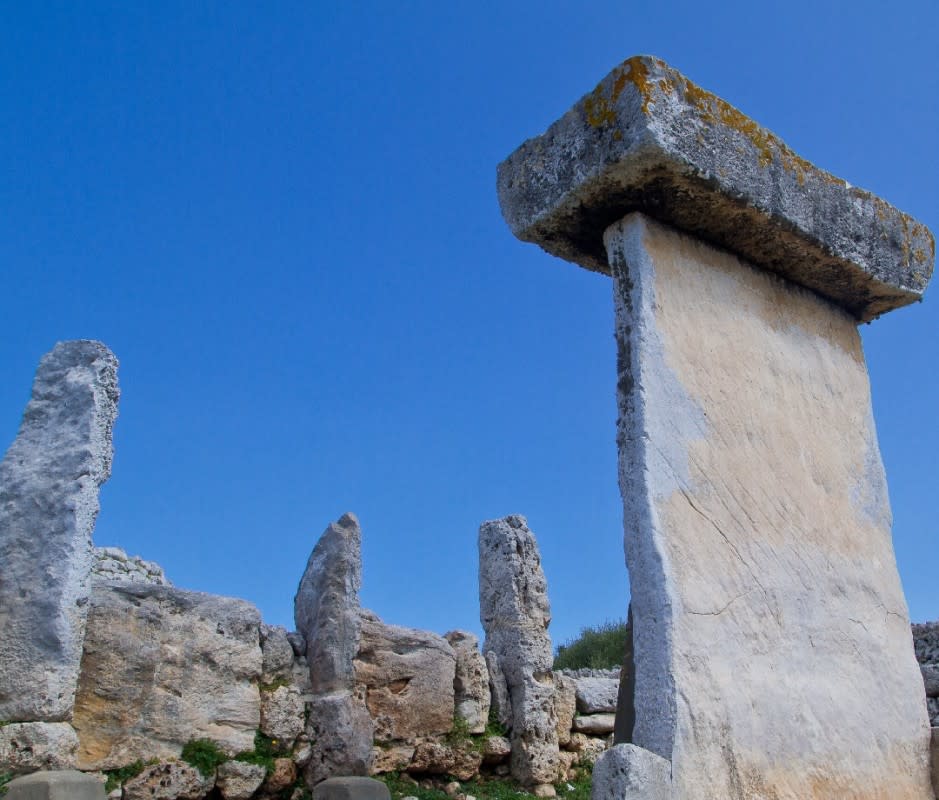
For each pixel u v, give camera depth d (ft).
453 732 30.40
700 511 14.73
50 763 20.65
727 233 16.57
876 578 17.43
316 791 24.50
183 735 24.16
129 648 23.65
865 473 18.17
